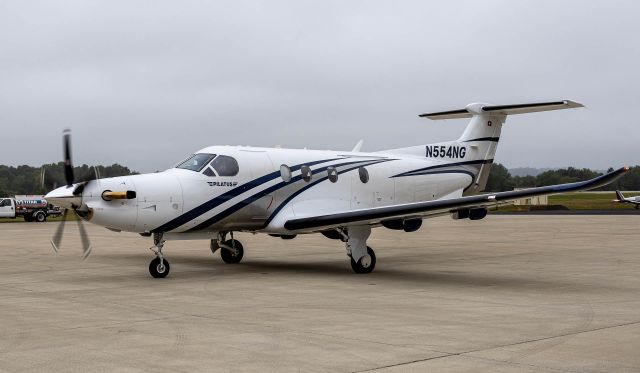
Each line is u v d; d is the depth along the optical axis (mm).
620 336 7652
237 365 6387
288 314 9164
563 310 9484
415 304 10055
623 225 33188
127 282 12797
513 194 12023
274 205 14766
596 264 16125
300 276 13812
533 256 18312
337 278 13469
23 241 24031
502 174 86188
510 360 6531
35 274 14141
